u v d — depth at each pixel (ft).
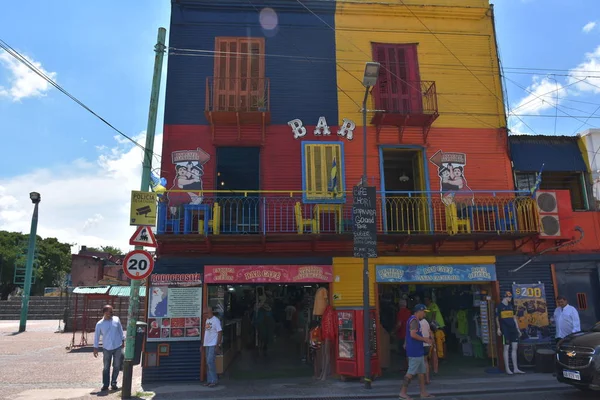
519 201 39.06
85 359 44.19
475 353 42.06
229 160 39.42
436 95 40.78
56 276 166.40
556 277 39.47
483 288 39.88
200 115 39.58
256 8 41.98
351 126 40.65
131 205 29.50
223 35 41.27
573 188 43.21
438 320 39.40
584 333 28.76
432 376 35.17
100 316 74.59
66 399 28.45
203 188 38.32
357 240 32.45
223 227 36.11
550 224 38.34
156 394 30.07
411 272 37.91
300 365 40.73
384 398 28.91
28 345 54.90
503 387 30.96
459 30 43.96
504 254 39.27
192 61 40.52
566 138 43.96
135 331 29.94
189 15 41.32
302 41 42.04
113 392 30.40
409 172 45.37
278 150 39.58
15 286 143.74
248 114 38.06
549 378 33.86
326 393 30.01
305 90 41.06
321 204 38.22
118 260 118.42
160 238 34.04
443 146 41.37
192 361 34.53
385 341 38.19
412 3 43.42
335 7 42.78
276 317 54.54
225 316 40.24
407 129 41.27
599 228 41.01
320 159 39.68
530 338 37.86
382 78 41.98
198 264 36.22
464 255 38.75
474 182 41.01
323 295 36.14
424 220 38.81
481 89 42.98
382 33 43.09
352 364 33.32
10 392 30.25
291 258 36.99
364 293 32.40
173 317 35.04
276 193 38.50
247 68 40.68
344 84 41.57
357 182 39.68
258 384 33.09
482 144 41.91
